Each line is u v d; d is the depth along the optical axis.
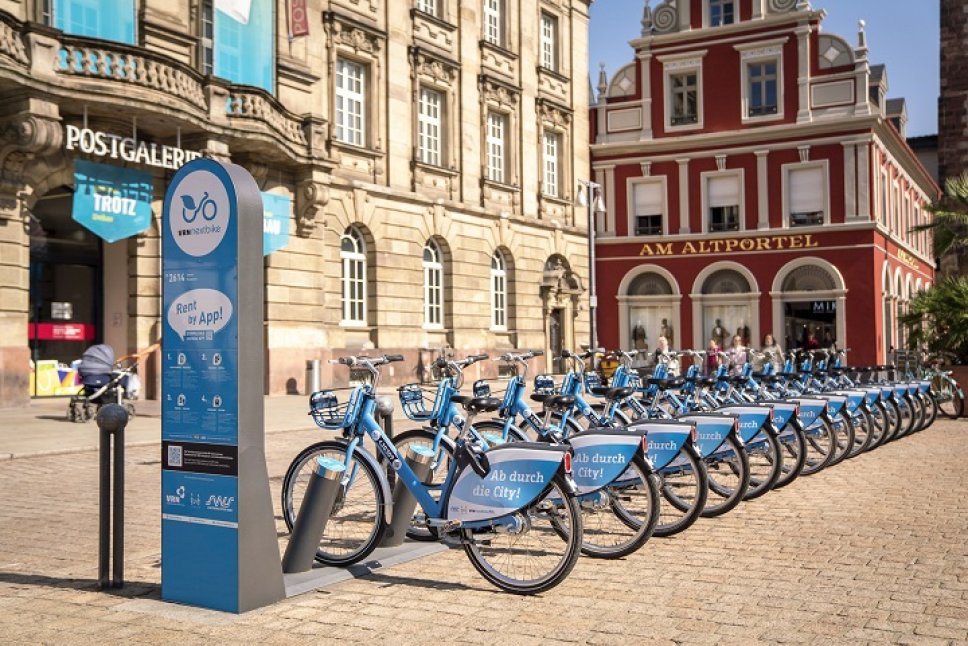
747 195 37.81
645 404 9.76
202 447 5.78
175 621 5.45
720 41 38.31
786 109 37.22
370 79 27.73
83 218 19.64
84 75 18.05
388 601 5.86
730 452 8.53
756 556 7.00
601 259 39.97
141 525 8.46
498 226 32.94
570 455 6.01
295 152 23.72
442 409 7.14
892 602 5.73
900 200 42.09
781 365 18.73
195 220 5.84
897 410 14.47
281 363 24.06
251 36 22.77
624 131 40.16
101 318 22.30
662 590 6.06
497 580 6.11
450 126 30.83
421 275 29.42
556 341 36.88
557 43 36.75
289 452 13.94
